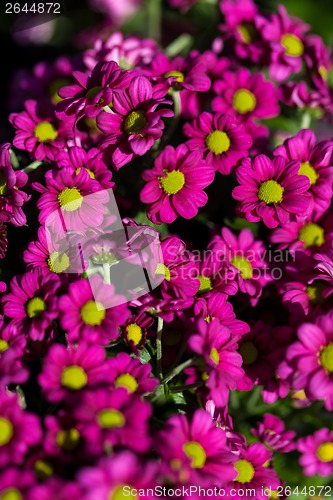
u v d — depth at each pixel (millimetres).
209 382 620
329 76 819
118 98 683
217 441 615
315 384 628
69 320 626
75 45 1035
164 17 1038
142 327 658
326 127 955
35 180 720
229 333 650
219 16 924
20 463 594
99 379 613
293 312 674
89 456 579
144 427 593
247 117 757
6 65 1086
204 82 718
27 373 603
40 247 673
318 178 713
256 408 758
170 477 582
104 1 1010
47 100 845
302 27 860
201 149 716
